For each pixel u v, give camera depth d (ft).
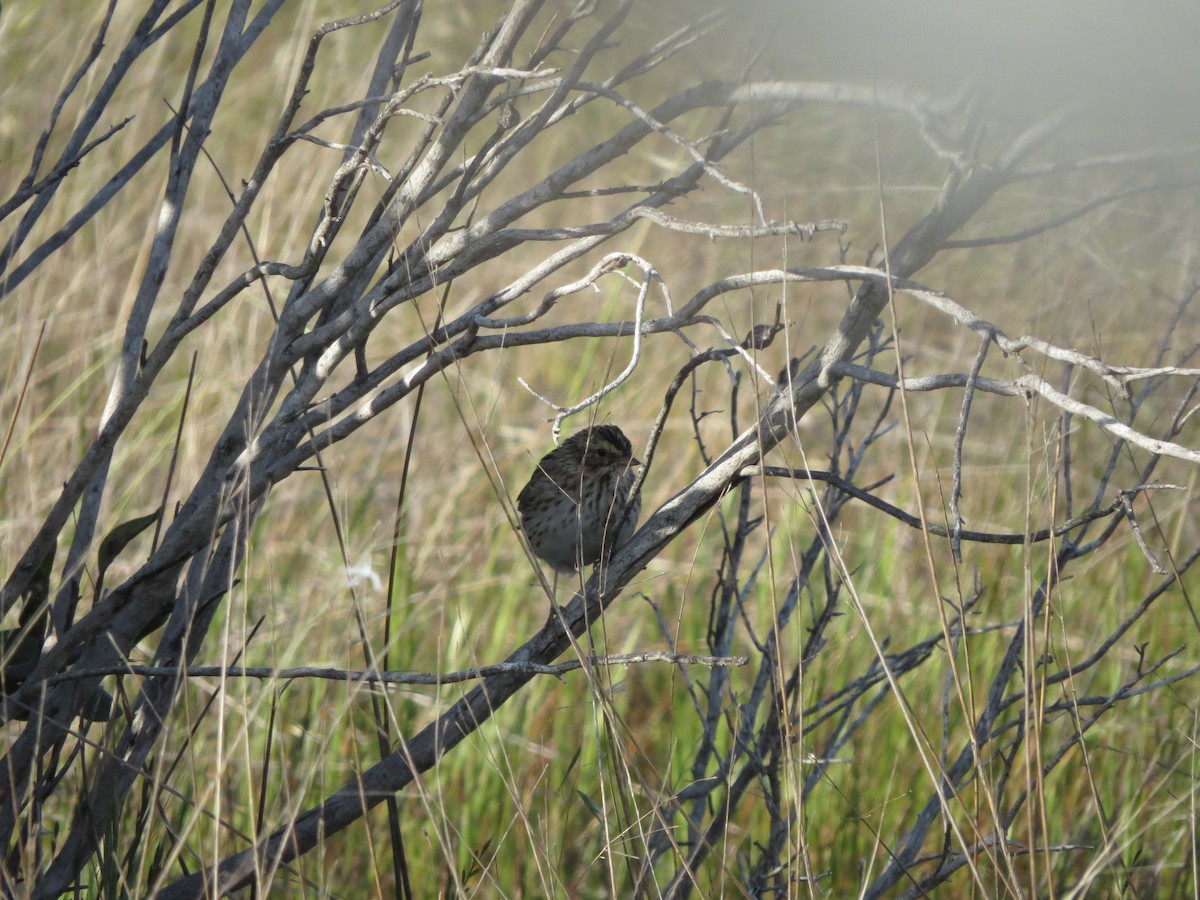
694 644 33.12
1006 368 40.37
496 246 17.08
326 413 17.87
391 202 19.34
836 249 49.65
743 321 44.91
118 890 17.66
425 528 34.73
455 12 60.80
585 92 17.85
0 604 17.53
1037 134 13.50
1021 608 32.58
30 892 15.96
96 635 17.87
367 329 17.47
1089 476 37.83
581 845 26.48
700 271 48.67
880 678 22.26
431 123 15.92
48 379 35.45
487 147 17.49
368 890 25.34
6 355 33.14
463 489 36.63
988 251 45.93
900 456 39.60
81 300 37.93
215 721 24.91
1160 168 17.21
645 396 42.01
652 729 30.96
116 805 18.07
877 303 17.29
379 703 20.76
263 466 18.07
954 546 14.37
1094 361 13.51
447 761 28.45
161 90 47.16
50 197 19.53
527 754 29.19
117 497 31.32
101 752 18.44
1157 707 29.27
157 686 18.92
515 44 17.60
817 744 28.37
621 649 33.35
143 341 18.21
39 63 48.44
